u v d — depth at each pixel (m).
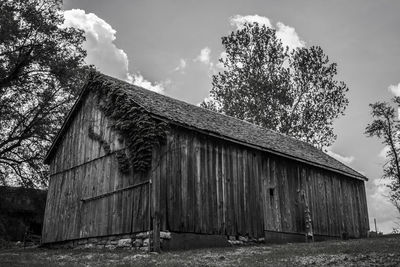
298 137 43.19
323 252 14.25
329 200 27.80
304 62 43.06
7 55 31.64
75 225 21.06
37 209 36.41
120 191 19.06
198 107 25.66
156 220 17.34
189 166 19.47
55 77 33.81
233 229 20.64
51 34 33.56
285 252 14.95
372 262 11.29
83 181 21.47
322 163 27.62
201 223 19.20
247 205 21.81
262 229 22.23
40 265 12.66
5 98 32.47
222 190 20.70
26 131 32.88
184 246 18.19
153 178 17.81
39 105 33.34
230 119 26.91
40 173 33.50
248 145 22.36
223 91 45.25
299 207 25.23
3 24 30.19
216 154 20.97
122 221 18.48
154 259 14.09
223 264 12.38
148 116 18.62
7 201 35.78
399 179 36.69
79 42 34.72
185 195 18.89
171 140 18.98
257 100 43.50
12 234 34.72
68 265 12.84
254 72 44.28
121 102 20.08
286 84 43.41
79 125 22.92
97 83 22.02
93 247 19.56
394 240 18.14
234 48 45.19
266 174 23.69
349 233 28.61
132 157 18.75
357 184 31.14
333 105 42.97
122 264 12.78
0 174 33.75
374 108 38.31
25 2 32.31
